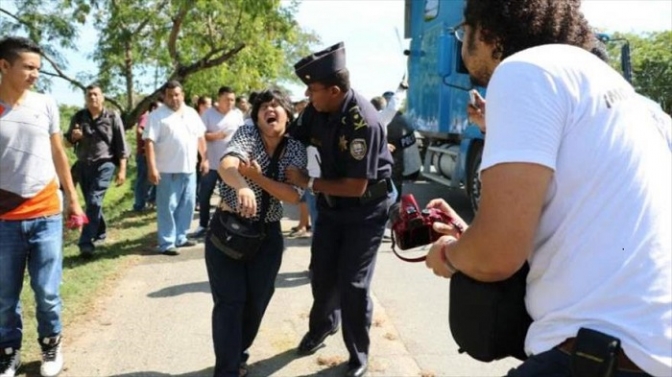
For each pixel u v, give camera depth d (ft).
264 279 11.79
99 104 22.99
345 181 11.57
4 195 11.66
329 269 12.86
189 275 20.06
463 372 12.78
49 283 12.19
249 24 47.11
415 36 40.14
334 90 11.41
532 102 4.76
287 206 35.17
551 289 5.00
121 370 12.77
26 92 11.93
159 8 46.32
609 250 4.78
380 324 15.46
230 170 10.82
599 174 4.79
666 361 4.62
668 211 4.95
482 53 5.65
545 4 5.31
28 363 12.78
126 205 36.60
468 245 4.99
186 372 12.73
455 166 31.24
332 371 12.84
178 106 23.30
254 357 13.53
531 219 4.67
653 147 5.04
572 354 4.76
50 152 12.24
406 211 7.53
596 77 4.98
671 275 4.83
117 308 16.57
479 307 5.56
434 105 35.17
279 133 11.23
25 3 42.86
